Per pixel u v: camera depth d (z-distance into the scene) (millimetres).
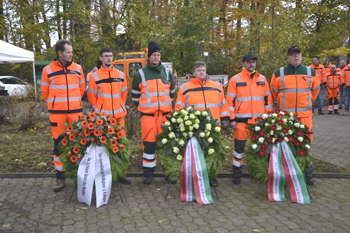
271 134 4551
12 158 6258
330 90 12672
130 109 7902
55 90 4711
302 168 4594
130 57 13617
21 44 20547
